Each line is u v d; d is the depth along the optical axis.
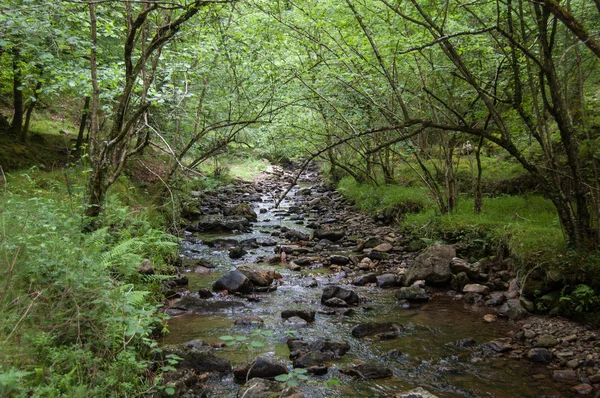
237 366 5.68
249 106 11.61
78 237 5.43
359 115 12.34
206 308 7.77
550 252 7.79
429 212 12.61
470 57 9.63
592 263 7.02
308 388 5.21
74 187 8.46
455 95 10.35
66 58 8.64
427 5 9.27
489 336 6.73
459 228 10.53
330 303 8.07
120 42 11.61
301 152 20.11
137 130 8.65
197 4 7.23
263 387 5.01
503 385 5.32
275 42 11.26
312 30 11.66
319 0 10.78
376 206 15.88
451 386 5.31
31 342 3.83
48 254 4.60
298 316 7.42
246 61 10.77
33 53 8.23
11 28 6.90
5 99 17.95
